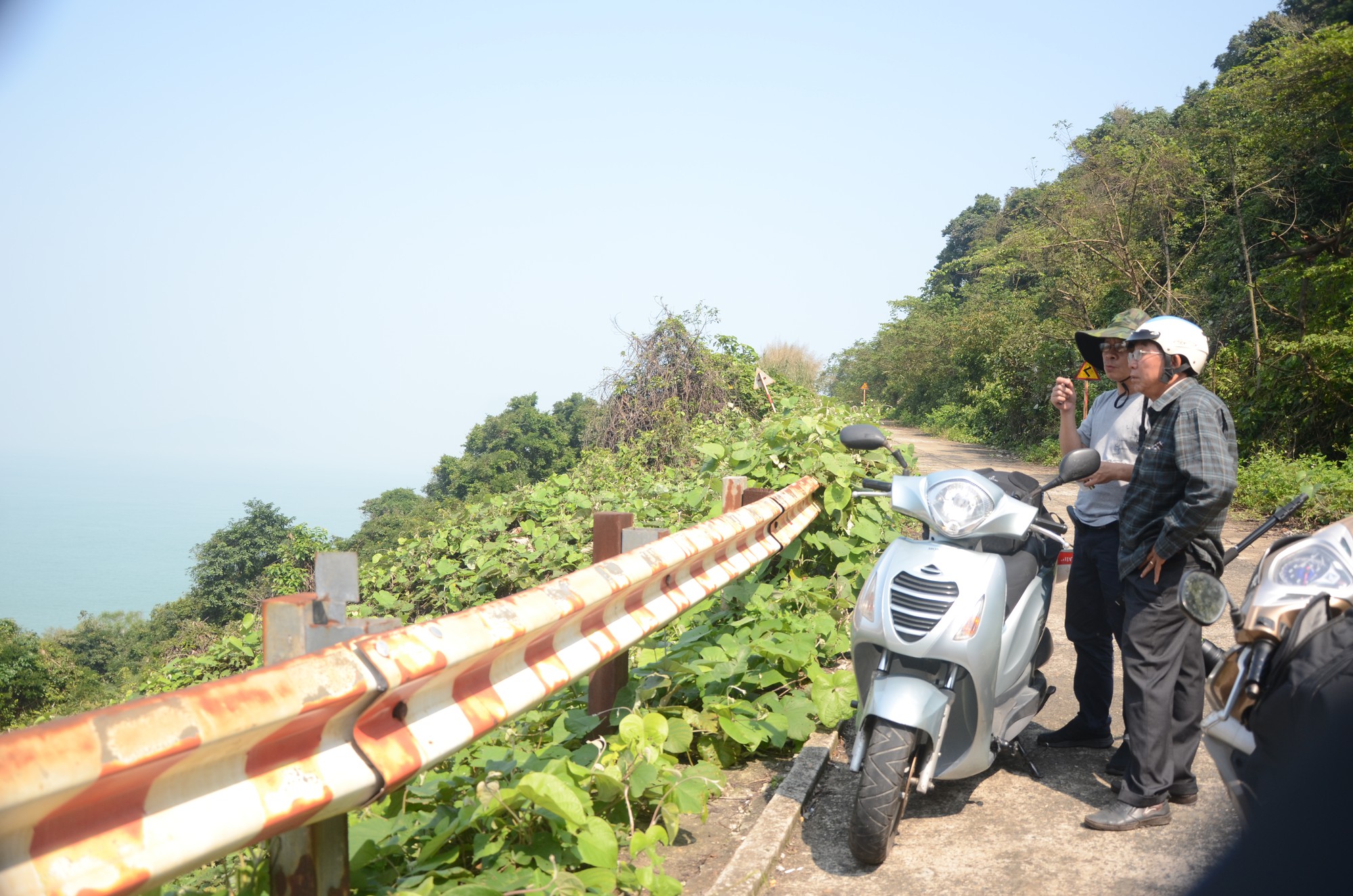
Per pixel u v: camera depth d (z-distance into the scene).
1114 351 4.25
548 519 10.29
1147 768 3.65
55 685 47.09
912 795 4.07
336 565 2.45
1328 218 21.72
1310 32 29.98
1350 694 2.17
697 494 7.62
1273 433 17.67
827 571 6.82
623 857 3.44
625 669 4.40
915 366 49.34
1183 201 24.34
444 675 2.32
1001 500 3.71
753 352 21.78
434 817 3.02
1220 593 2.80
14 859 1.36
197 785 1.66
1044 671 5.96
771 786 4.18
